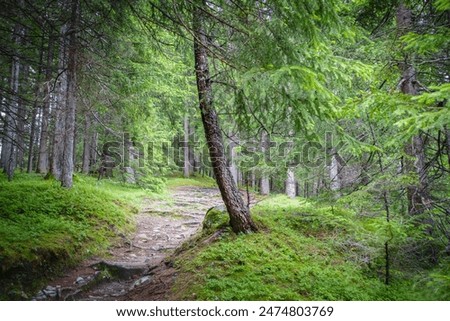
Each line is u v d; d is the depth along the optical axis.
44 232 7.80
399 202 6.98
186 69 13.87
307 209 9.09
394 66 6.92
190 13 6.22
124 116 14.59
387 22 8.35
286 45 5.58
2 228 7.12
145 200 16.48
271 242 6.99
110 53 10.69
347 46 8.08
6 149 16.22
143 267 7.81
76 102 12.72
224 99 7.20
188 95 15.89
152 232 11.68
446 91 3.73
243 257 6.28
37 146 20.84
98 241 8.98
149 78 12.73
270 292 5.21
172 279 6.27
